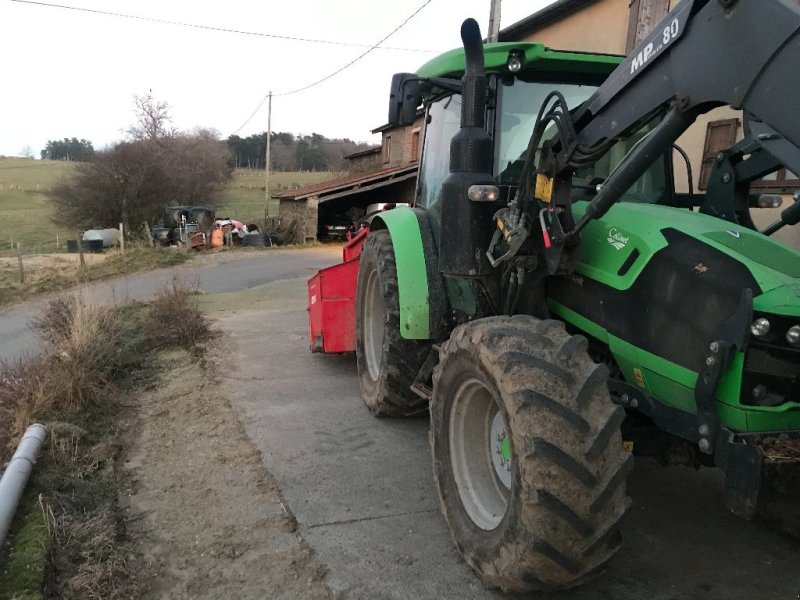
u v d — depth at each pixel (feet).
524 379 7.72
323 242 88.17
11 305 50.21
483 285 10.55
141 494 12.00
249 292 41.57
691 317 7.86
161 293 30.66
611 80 8.22
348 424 15.39
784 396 7.33
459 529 9.37
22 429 14.25
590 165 9.71
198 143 128.16
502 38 42.86
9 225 125.59
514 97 11.69
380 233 16.16
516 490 7.63
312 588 9.05
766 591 9.04
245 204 146.51
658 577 9.33
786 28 5.73
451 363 9.39
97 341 19.65
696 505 11.49
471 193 9.79
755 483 7.05
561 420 7.40
